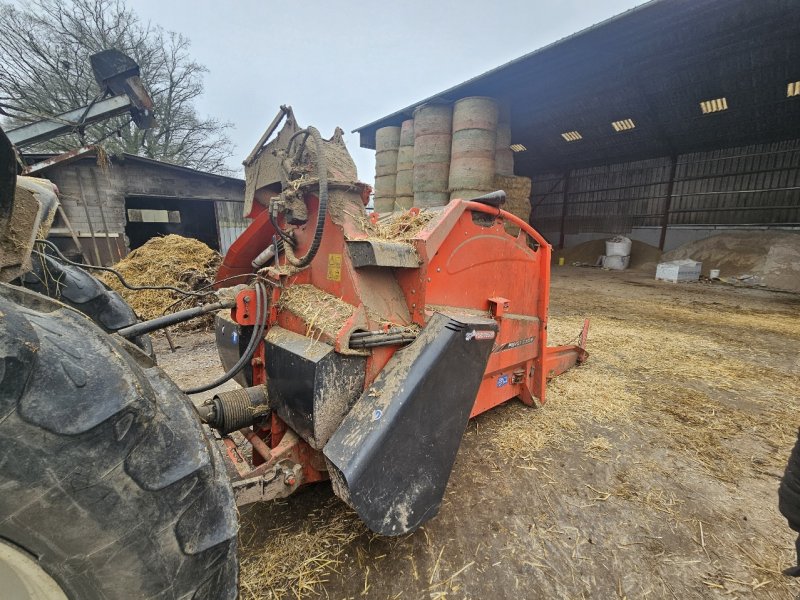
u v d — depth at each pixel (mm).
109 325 2395
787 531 1883
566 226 22031
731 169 15797
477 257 2229
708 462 2457
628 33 9359
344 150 1963
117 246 9977
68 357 733
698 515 1987
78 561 735
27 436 658
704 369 4199
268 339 1803
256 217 2504
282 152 2020
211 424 1693
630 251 17547
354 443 1395
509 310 2615
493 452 2473
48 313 808
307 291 1948
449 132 10734
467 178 9953
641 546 1780
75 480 700
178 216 13492
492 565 1646
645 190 18547
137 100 3496
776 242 13328
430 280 1906
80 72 13383
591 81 12078
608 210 20062
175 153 17453
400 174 12414
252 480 1446
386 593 1497
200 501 860
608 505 2041
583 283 12578
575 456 2471
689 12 8516
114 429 730
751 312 7766
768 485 2244
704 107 12930
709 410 3191
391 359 1665
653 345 5129
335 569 1591
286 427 1823
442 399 1578
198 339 5043
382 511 1409
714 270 13219
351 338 1562
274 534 1748
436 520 1888
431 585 1541
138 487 765
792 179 14312
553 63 10828
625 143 16906
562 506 2020
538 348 3014
